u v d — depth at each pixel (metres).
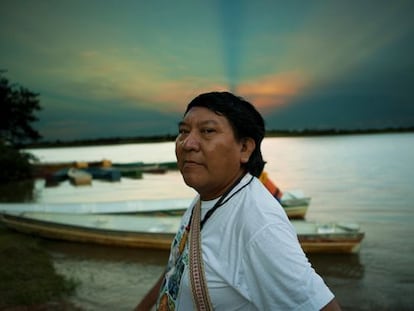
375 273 7.81
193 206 1.44
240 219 1.17
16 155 31.64
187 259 1.26
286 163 44.69
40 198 22.69
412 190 21.94
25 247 9.04
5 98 38.66
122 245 9.62
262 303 1.09
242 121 1.29
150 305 1.77
